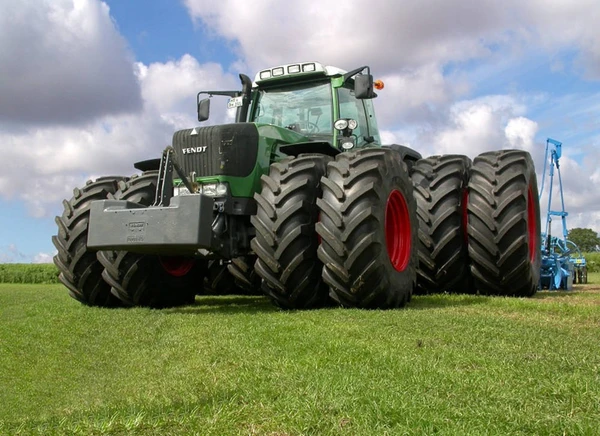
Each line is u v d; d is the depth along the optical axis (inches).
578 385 93.9
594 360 113.1
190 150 208.4
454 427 76.6
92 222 191.0
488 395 90.7
